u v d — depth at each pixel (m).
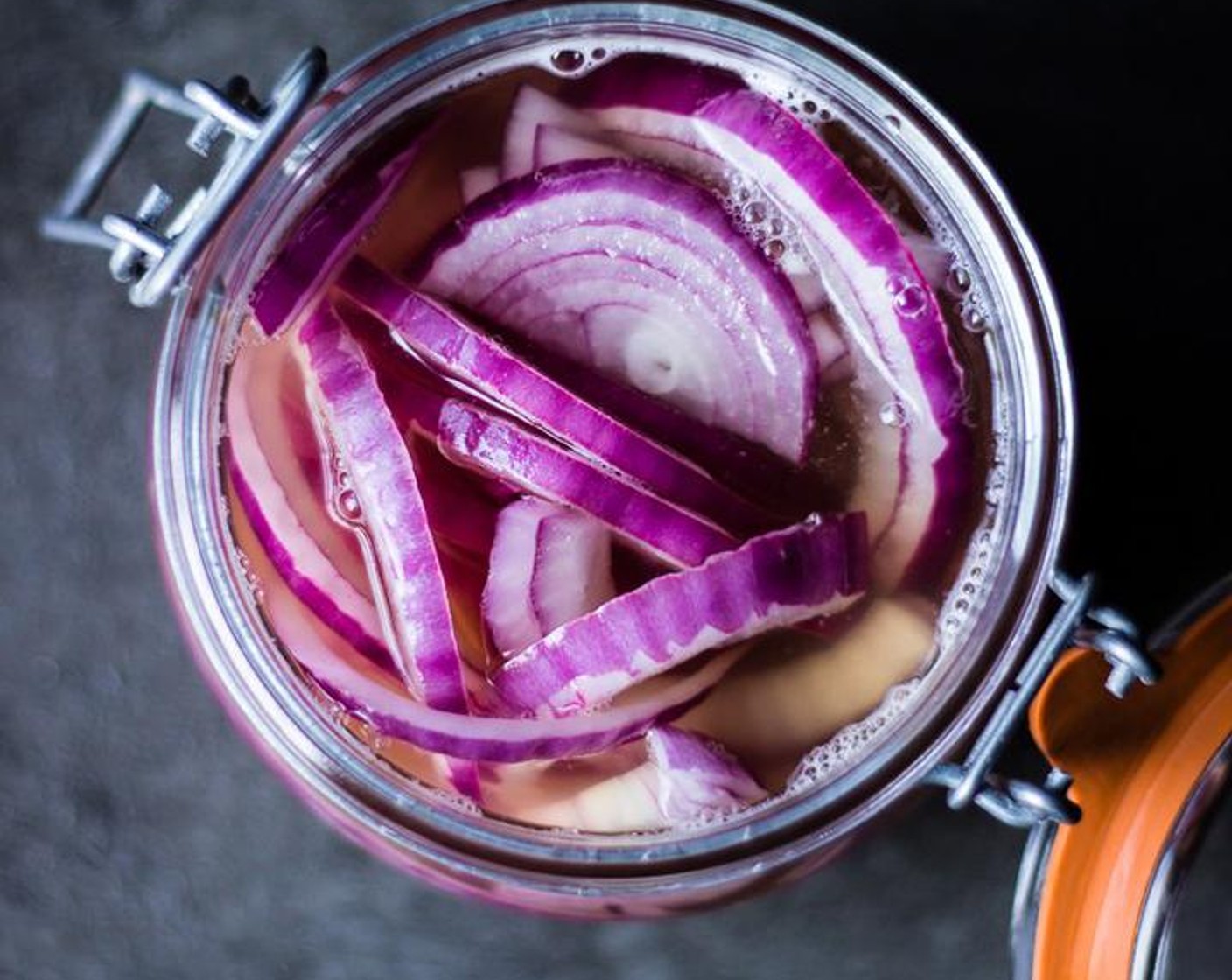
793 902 0.33
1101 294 0.33
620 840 0.27
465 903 0.34
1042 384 0.27
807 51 0.28
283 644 0.28
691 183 0.28
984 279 0.28
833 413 0.28
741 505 0.28
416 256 0.28
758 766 0.28
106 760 0.34
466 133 0.29
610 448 0.27
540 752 0.27
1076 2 0.33
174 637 0.34
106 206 0.33
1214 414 0.33
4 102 0.34
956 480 0.28
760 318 0.28
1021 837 0.33
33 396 0.34
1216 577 0.32
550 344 0.28
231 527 0.28
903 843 0.33
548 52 0.29
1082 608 0.27
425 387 0.28
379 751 0.28
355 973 0.34
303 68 0.25
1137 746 0.29
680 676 0.28
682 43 0.28
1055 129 0.33
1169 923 0.29
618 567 0.28
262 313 0.28
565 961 0.34
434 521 0.28
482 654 0.28
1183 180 0.33
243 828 0.34
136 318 0.34
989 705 0.27
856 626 0.28
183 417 0.28
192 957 0.34
